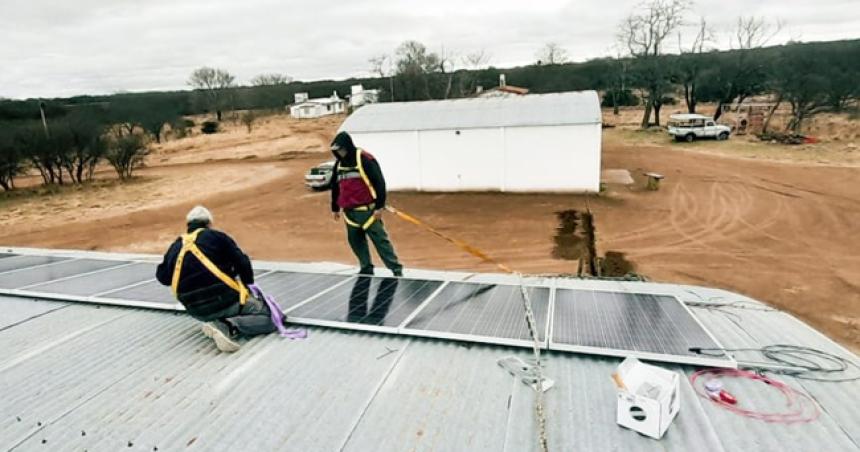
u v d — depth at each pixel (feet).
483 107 76.23
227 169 112.88
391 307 14.38
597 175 67.56
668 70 145.59
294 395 10.52
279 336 13.20
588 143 66.85
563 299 14.65
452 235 51.47
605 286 17.20
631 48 151.12
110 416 10.03
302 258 47.16
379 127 73.61
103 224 65.92
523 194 69.41
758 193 62.64
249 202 74.90
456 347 12.19
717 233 48.49
